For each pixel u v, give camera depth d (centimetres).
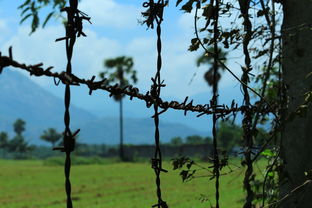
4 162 9450
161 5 263
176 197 2322
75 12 206
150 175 4238
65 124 201
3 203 2389
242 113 325
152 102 259
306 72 331
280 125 317
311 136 328
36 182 3722
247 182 321
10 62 175
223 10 312
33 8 539
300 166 329
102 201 2389
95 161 7488
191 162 301
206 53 303
